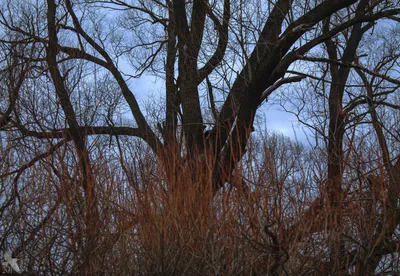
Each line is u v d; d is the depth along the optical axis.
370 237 7.15
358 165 8.03
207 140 10.66
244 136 9.75
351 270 7.61
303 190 7.57
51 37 12.68
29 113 10.90
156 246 7.75
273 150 7.73
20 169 8.54
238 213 7.27
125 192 8.20
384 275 7.20
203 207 7.63
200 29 11.92
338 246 7.14
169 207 7.78
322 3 10.02
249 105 10.03
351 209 7.65
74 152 8.91
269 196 7.39
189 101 12.03
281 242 6.97
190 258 7.68
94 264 7.95
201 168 8.02
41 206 8.13
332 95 11.83
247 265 7.05
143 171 8.20
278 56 9.84
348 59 13.30
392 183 7.81
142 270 7.83
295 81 11.30
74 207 8.15
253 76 10.02
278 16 11.05
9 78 11.54
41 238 8.00
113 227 8.12
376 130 8.36
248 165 7.57
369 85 9.63
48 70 12.52
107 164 8.41
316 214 7.46
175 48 14.16
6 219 8.08
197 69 12.21
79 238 8.05
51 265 7.96
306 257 7.03
